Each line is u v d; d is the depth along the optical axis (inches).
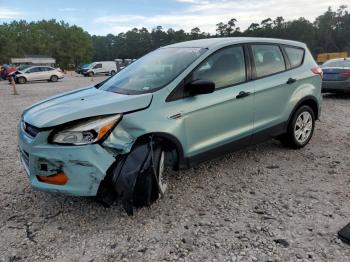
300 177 176.4
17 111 443.8
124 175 129.7
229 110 169.8
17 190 171.8
